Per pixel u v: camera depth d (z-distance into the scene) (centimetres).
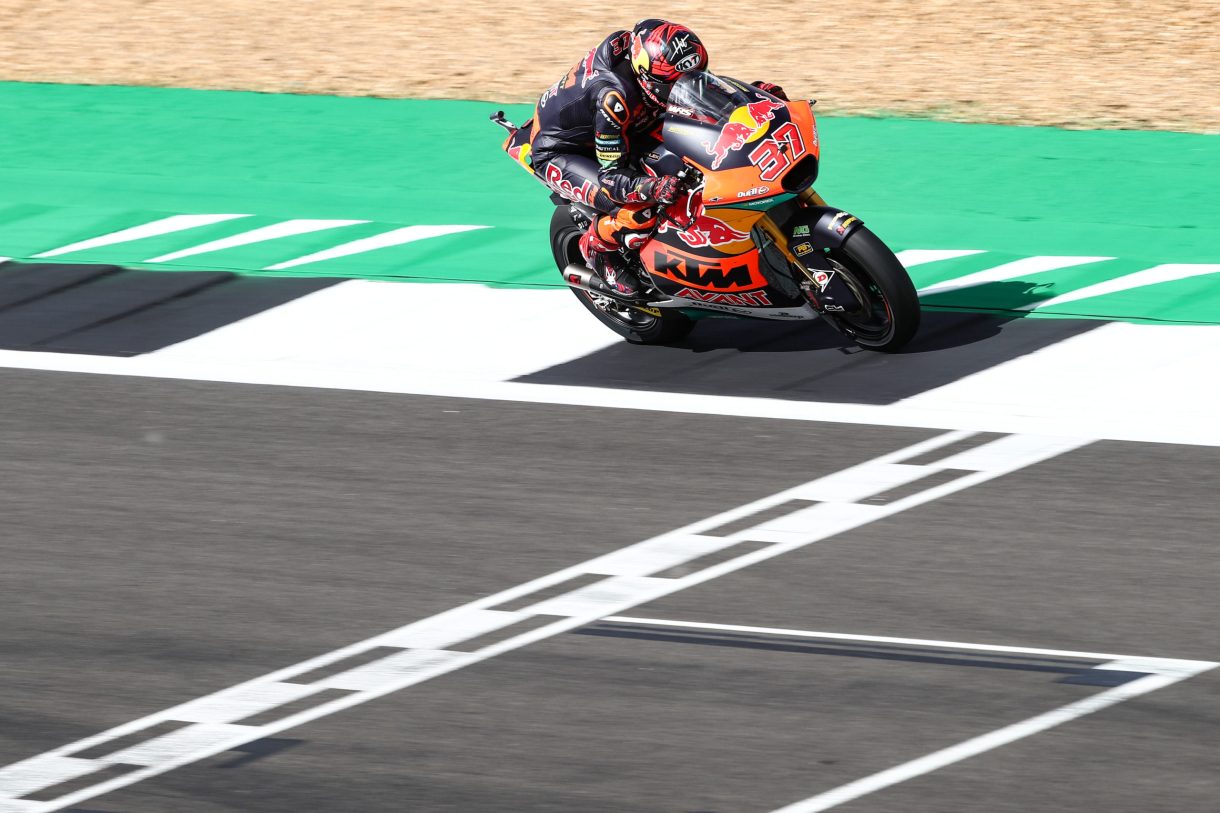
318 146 5838
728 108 3847
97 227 5172
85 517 3334
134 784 2464
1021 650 2736
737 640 2797
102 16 7444
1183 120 5722
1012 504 3256
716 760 2472
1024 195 5150
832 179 5350
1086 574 2981
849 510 3256
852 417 3697
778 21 6950
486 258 4850
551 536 3200
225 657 2809
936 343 4112
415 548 3169
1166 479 3341
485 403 3856
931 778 2403
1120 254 4669
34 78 6662
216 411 3847
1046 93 6053
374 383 3997
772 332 4247
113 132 6031
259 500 3391
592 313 4300
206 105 6288
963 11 6950
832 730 2533
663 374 4006
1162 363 3934
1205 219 4894
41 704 2681
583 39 6875
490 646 2811
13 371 4103
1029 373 3903
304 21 7269
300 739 2564
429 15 7262
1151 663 2681
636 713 2598
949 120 5828
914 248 4791
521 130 4262
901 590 2945
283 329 4366
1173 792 2352
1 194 5459
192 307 4541
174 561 3144
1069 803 2336
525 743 2533
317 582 3050
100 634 2891
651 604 2931
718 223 3881
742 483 3397
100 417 3822
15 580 3083
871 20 6906
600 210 4034
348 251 4928
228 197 5409
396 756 2512
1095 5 6938
